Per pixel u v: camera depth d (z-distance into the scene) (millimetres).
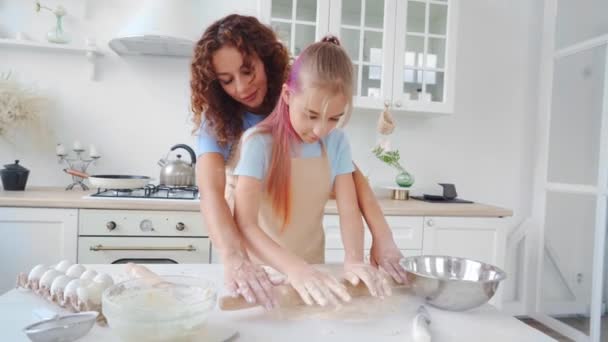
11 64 2156
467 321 692
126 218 1753
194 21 2018
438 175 2617
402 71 2209
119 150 2273
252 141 893
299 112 806
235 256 798
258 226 865
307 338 597
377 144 2500
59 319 586
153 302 591
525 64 2703
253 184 869
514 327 673
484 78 2654
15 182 1967
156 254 1781
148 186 2025
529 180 2730
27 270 1715
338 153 1023
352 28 2166
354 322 663
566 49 2488
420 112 2318
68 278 704
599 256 2244
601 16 2297
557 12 2576
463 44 2621
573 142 2434
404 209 2018
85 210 1731
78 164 2234
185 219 1793
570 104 2469
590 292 2305
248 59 991
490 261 2125
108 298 560
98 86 2240
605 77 2240
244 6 2324
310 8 2129
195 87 1051
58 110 2207
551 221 2578
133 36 1903
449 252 2084
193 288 630
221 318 657
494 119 2678
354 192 1019
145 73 2277
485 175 2674
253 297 687
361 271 787
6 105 2006
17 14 2152
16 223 1704
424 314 685
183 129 2314
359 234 953
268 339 587
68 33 2189
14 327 602
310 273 731
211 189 974
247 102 1085
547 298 2609
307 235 1008
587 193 2320
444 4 2266
